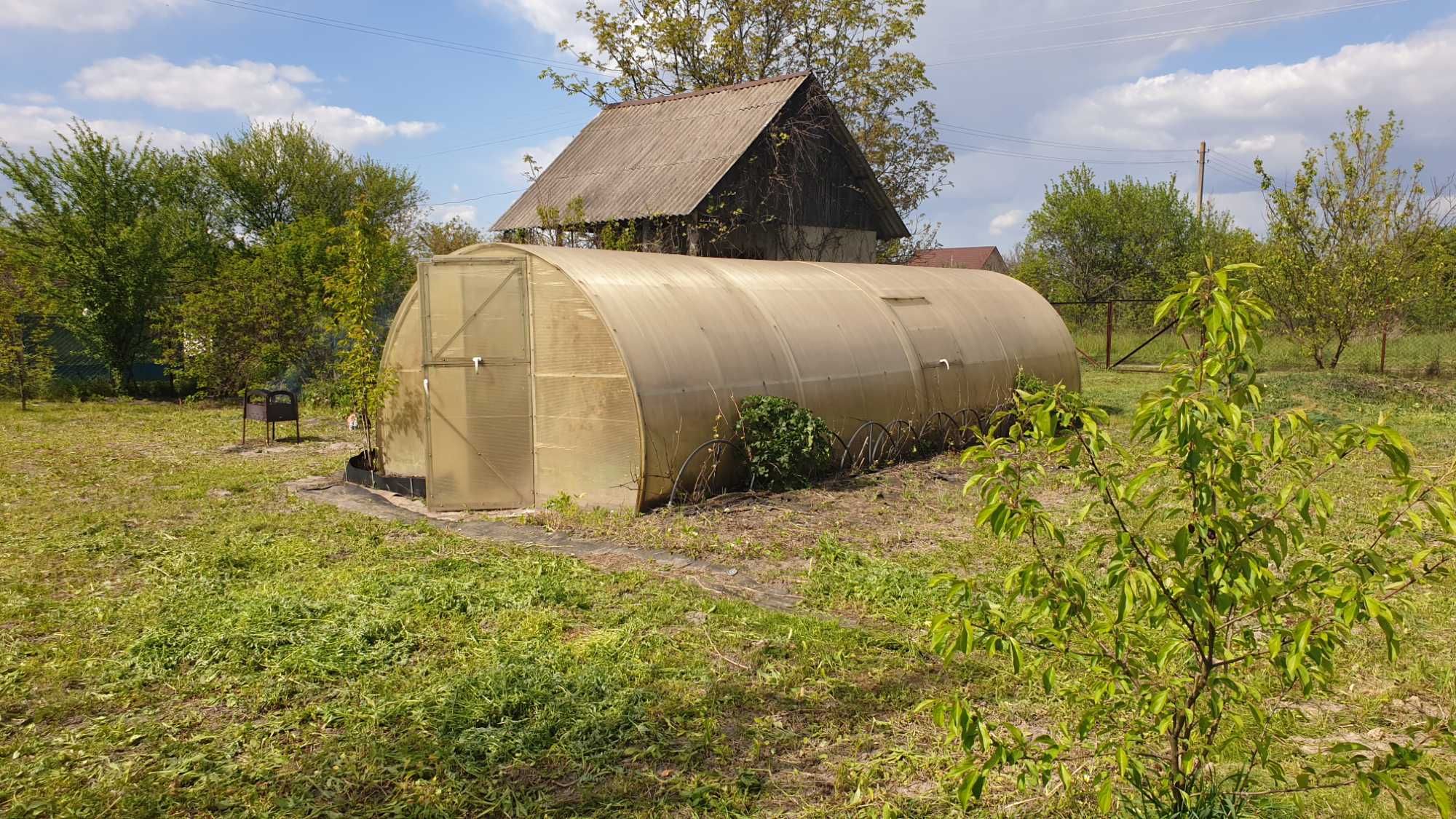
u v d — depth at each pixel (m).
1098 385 21.72
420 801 4.01
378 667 5.46
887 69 31.25
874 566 7.38
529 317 10.30
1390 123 20.56
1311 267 21.66
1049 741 3.26
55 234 23.55
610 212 19.95
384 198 43.06
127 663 5.52
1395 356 23.86
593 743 4.50
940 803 3.96
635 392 9.36
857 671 5.38
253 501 10.65
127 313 24.12
